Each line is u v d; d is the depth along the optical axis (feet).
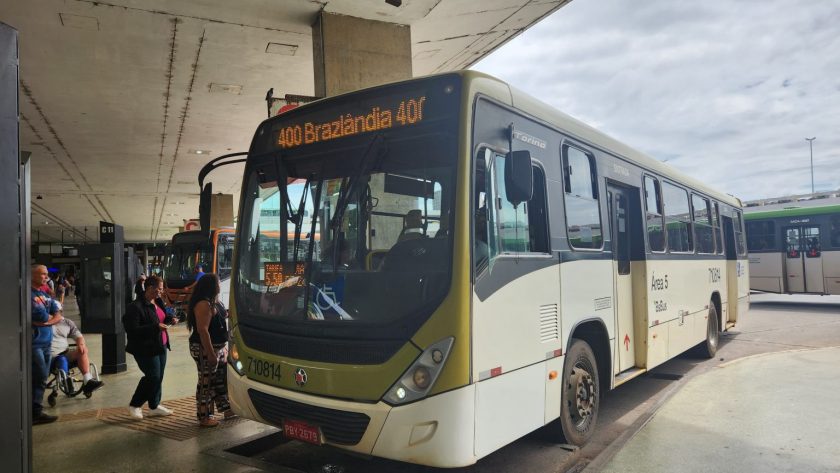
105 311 30.53
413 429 11.09
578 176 17.40
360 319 12.06
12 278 8.61
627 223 21.75
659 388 24.71
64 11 28.40
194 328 19.44
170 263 68.33
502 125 13.60
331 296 12.64
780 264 62.75
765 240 64.23
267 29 31.24
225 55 34.50
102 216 116.78
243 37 32.09
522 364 13.29
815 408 19.97
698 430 17.97
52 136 51.19
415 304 11.61
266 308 13.94
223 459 15.84
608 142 19.97
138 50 33.37
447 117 12.42
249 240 15.02
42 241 179.11
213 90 40.65
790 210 62.39
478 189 12.33
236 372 14.40
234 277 15.17
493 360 12.16
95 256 30.73
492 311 12.26
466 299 11.45
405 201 12.44
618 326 19.38
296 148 14.61
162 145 56.24
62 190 81.92
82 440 17.87
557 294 15.17
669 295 24.12
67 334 24.94
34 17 28.89
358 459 16.40
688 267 27.22
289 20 30.32
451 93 12.55
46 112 44.27
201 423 18.99
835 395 21.65
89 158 60.80
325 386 12.07
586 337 18.21
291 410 12.69
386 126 13.16
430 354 11.25
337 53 29.48
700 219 30.58
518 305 13.29
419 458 11.09
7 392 8.47
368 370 11.57
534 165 14.88
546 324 14.53
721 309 33.32
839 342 35.19
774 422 18.53
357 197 12.95
